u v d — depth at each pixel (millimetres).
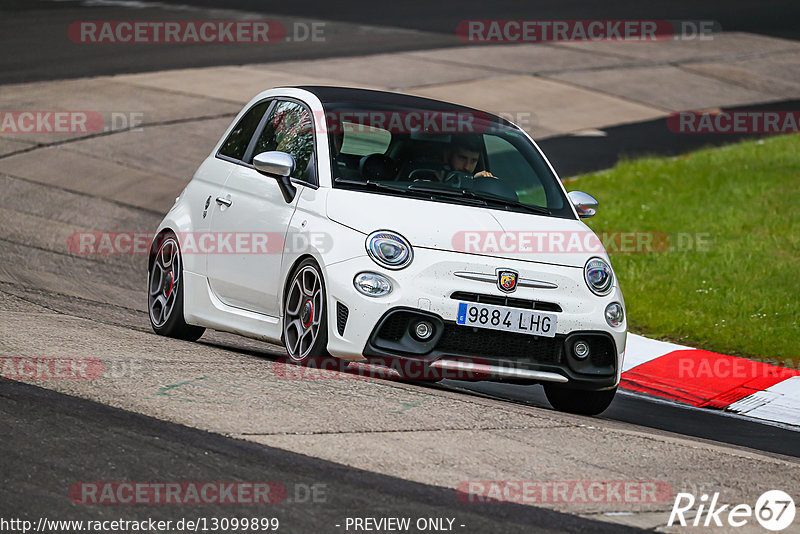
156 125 69938
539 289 25156
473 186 27625
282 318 26375
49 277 39312
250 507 16328
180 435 19250
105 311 34188
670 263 45781
